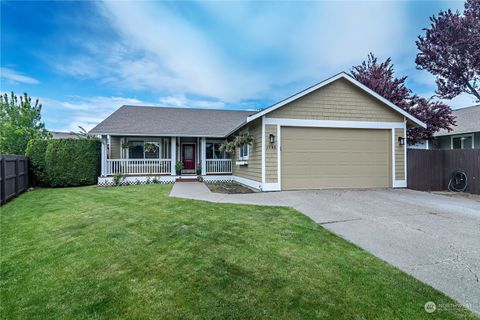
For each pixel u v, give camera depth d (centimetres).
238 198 783
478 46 990
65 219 572
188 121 1571
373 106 967
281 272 311
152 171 1379
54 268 334
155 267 330
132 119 1491
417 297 258
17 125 1569
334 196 793
